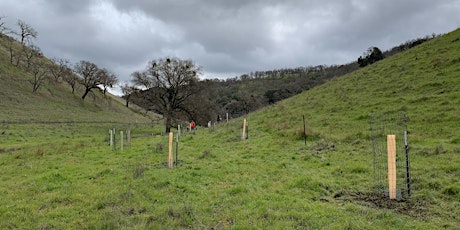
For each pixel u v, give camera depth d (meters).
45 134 36.62
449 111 15.94
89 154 17.69
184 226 6.61
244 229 6.21
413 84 22.41
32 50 91.50
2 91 62.47
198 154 15.53
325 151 13.52
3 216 7.43
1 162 15.86
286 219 6.59
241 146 16.83
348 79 31.44
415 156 10.95
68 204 8.30
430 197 7.49
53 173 11.79
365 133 14.98
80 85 94.56
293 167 11.59
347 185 9.02
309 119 20.97
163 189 9.20
